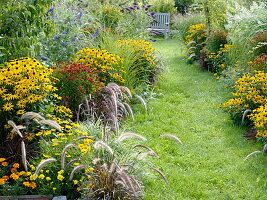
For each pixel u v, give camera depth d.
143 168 3.96
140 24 9.82
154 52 8.87
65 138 3.75
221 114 6.26
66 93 5.05
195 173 4.22
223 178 4.11
